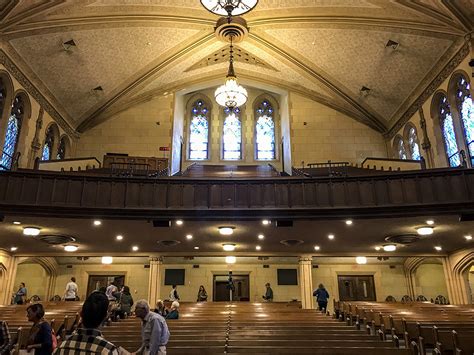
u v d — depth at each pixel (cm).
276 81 2272
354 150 2177
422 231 1339
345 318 1074
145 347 548
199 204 1254
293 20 1744
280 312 1207
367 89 1988
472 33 1411
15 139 1606
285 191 1269
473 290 1961
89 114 2100
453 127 1575
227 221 1262
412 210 1184
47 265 2070
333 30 1739
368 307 1359
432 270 2181
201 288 1972
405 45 1641
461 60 1506
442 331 773
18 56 1533
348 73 1959
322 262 2175
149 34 1769
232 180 1279
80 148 2131
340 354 590
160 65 1988
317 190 1261
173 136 2175
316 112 2252
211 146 2469
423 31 1528
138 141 2152
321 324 941
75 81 1839
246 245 1697
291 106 2266
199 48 1962
